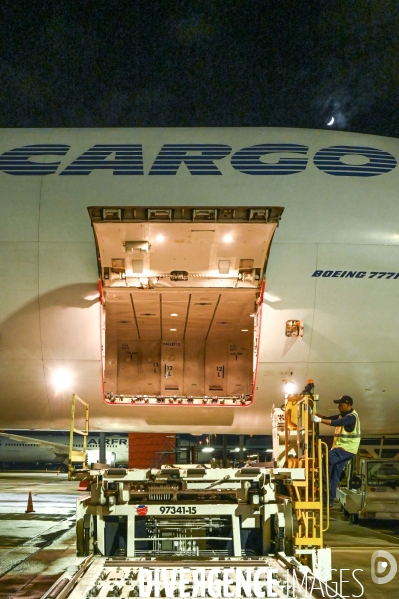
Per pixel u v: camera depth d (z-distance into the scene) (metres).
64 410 13.66
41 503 21.78
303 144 13.44
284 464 10.69
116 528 8.84
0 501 22.62
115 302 13.45
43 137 13.58
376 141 13.84
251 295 12.95
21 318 12.48
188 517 8.87
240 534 8.79
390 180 12.93
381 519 15.95
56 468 59.97
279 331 12.52
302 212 12.47
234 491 9.17
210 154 13.09
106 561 7.80
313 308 12.45
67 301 12.41
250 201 12.43
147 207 10.62
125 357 15.37
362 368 12.91
